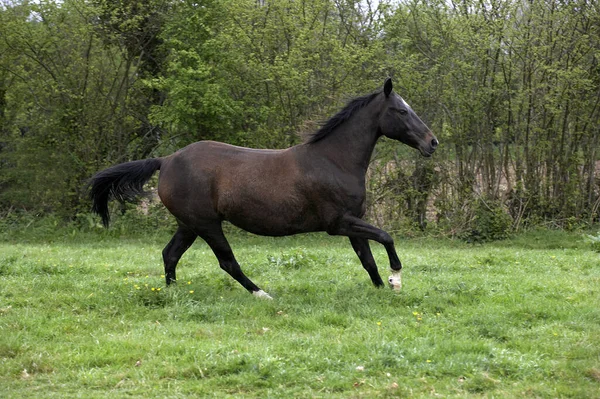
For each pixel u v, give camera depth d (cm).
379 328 694
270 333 692
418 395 530
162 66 1909
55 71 1822
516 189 1769
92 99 1845
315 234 1736
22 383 568
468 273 1029
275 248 1518
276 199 812
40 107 1839
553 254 1330
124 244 1622
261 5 1784
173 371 580
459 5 1708
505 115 1734
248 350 618
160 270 1063
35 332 693
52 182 1833
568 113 1711
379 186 1759
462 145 1747
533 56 1647
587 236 1622
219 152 845
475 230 1712
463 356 602
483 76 1720
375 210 1777
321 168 814
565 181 1766
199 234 857
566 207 1759
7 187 1925
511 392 538
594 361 598
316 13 1742
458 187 1756
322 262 1123
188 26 1750
